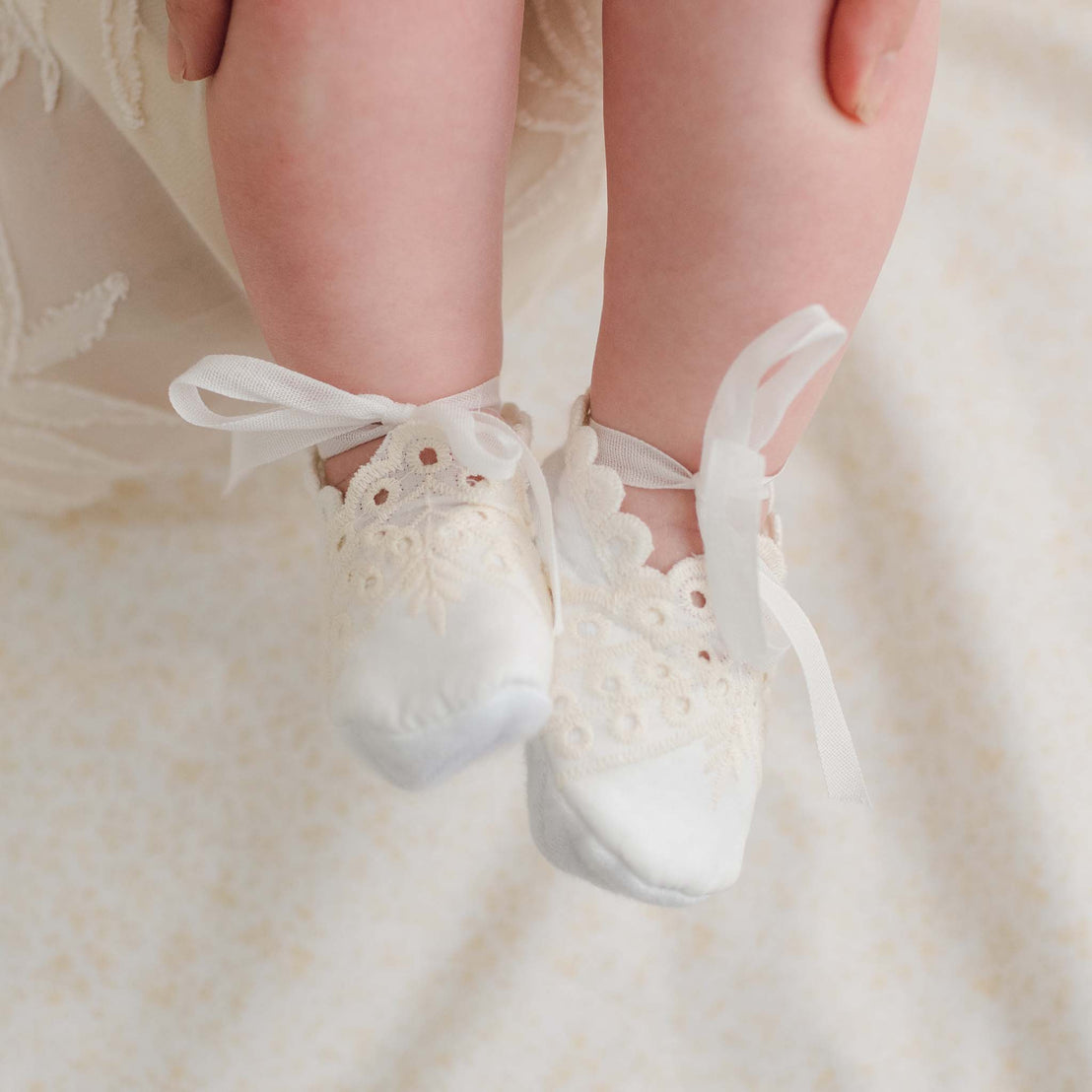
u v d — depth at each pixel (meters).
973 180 0.72
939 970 0.62
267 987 0.61
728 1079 0.61
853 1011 0.61
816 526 0.67
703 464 0.45
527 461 0.46
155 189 0.50
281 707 0.64
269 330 0.46
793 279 0.45
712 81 0.44
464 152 0.44
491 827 0.63
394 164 0.44
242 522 0.66
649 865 0.45
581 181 0.56
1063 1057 0.61
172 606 0.65
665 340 0.46
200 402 0.46
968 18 0.75
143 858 0.63
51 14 0.46
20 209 0.50
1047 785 0.63
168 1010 0.61
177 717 0.64
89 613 0.65
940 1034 0.61
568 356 0.70
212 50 0.44
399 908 0.62
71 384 0.56
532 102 0.51
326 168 0.44
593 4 0.49
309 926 0.62
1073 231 0.71
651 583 0.46
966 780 0.63
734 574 0.45
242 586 0.66
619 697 0.46
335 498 0.46
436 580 0.44
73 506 0.65
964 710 0.64
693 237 0.45
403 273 0.45
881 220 0.45
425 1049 0.61
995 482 0.66
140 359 0.55
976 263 0.71
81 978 0.61
